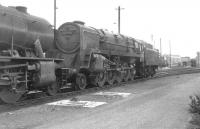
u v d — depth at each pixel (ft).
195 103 35.24
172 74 128.06
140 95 50.44
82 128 26.61
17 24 42.14
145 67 103.40
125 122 28.91
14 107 38.04
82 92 55.21
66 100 44.55
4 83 38.52
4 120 30.53
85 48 61.36
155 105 39.24
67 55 60.03
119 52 79.66
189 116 31.89
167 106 38.42
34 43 46.06
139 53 95.09
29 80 43.78
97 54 65.21
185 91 56.18
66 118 31.27
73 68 57.26
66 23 61.00
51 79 47.11
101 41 70.18
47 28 49.98
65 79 53.88
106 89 62.03
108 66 70.64
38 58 44.34
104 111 35.06
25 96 47.42
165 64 154.30
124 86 69.21
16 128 27.17
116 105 39.50
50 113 34.24
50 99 45.50
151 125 27.63
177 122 28.96
